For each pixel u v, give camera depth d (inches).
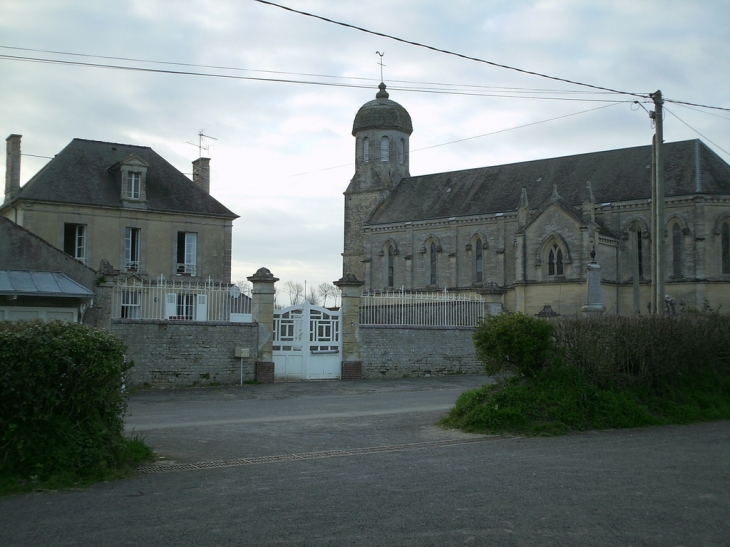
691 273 2052.2
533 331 652.7
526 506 354.9
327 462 472.1
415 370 1128.2
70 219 1678.2
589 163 2378.2
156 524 325.1
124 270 1721.2
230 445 537.0
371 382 1042.7
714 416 693.3
